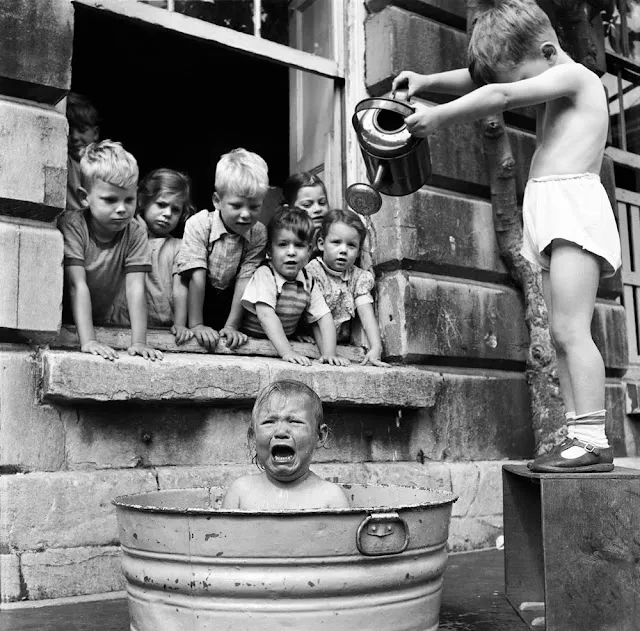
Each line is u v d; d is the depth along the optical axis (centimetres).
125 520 242
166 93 807
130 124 812
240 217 400
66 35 344
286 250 409
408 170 304
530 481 315
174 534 228
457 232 456
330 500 266
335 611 225
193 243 409
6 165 325
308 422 265
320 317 425
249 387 362
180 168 820
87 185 354
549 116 302
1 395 317
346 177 460
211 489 301
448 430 441
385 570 229
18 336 327
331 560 223
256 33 435
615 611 258
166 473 348
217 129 819
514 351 472
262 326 412
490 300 466
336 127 463
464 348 450
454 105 282
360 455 409
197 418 363
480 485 440
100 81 778
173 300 408
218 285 421
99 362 328
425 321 437
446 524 251
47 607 305
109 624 279
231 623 224
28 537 313
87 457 334
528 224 303
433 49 459
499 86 284
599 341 522
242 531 221
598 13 582
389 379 405
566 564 259
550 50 301
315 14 463
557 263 290
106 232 361
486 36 305
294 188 464
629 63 618
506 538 314
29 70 333
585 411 285
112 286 371
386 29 446
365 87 458
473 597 321
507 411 464
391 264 438
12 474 317
